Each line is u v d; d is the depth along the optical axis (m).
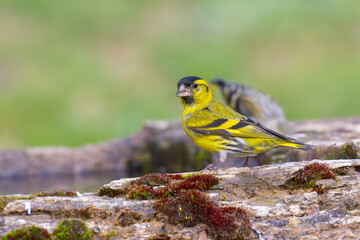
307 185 6.77
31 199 6.25
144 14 20.83
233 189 6.76
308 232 6.13
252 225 6.17
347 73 17.59
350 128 10.32
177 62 18.53
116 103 17.11
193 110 8.25
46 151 11.88
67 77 17.81
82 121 16.42
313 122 11.22
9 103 16.72
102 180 10.96
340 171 6.99
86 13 20.61
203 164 10.80
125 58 18.69
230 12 20.73
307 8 20.62
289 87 17.47
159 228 6.09
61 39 19.44
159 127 12.58
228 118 7.96
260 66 18.44
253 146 7.65
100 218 6.12
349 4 20.52
